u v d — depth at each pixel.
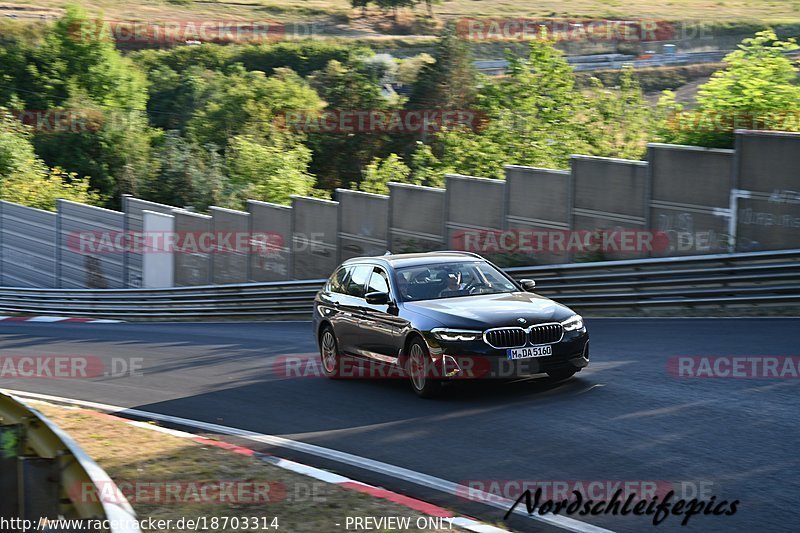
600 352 21.33
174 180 87.31
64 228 64.38
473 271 20.02
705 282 26.91
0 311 61.16
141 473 13.59
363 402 18.45
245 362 26.09
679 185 31.30
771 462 12.08
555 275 31.72
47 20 162.88
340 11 195.25
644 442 13.52
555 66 66.56
